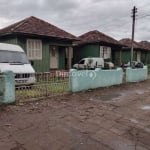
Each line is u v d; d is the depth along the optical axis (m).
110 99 9.11
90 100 8.69
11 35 14.47
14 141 4.49
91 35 24.58
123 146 4.48
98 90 11.20
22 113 6.37
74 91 9.82
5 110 6.56
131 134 5.17
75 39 17.44
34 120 5.81
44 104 7.54
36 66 15.27
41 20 17.88
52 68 17.58
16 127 5.26
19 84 8.77
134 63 24.78
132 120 6.27
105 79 12.27
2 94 7.00
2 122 5.55
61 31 17.78
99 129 5.41
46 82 8.88
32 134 4.89
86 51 23.84
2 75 6.96
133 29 23.53
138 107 7.91
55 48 17.92
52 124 5.58
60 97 8.78
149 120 6.34
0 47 10.29
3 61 9.60
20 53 10.78
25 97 7.92
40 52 15.49
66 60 19.55
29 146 4.30
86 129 5.36
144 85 14.86
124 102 8.65
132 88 12.96
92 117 6.36
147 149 4.40
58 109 7.02
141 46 35.00
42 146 4.32
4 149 4.14
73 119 6.08
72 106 7.52
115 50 26.66
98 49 23.05
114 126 5.68
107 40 24.25
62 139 4.70
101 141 4.69
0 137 4.66
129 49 32.34
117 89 12.17
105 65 21.70
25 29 14.41
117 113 6.95
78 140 4.68
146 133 5.28
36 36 15.06
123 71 15.38
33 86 8.47
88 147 4.36
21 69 9.27
